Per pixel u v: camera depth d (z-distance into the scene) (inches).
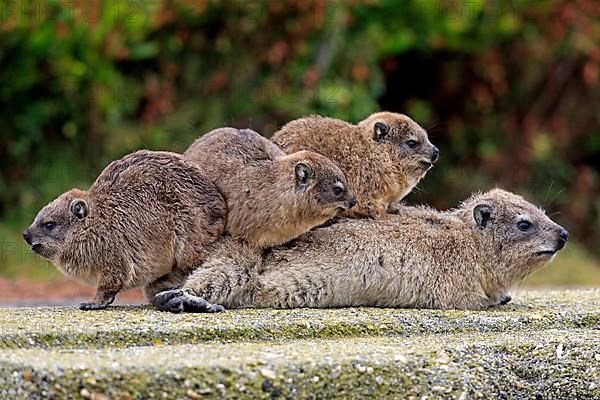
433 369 370.0
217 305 419.5
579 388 394.6
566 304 490.9
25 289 694.5
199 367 339.9
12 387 334.0
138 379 333.1
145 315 404.8
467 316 432.8
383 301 455.2
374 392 356.5
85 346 366.6
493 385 380.5
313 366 351.3
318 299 445.4
